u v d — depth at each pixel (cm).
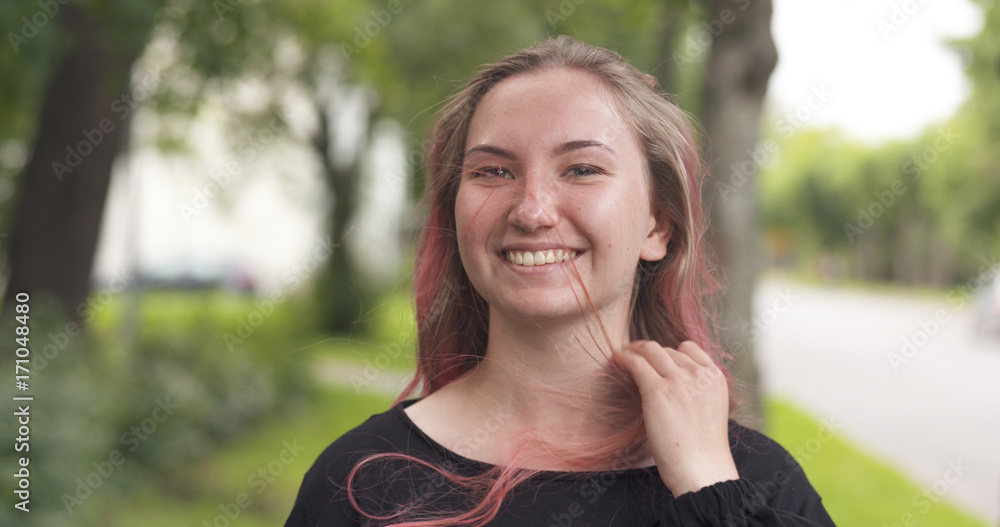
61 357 513
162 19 520
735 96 419
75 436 425
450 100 144
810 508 121
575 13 686
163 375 654
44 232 654
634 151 126
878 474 615
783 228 5606
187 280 1753
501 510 115
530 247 118
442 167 142
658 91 139
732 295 409
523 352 125
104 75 632
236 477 612
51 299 612
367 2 998
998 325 1616
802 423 806
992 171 2473
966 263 3766
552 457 120
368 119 1510
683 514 108
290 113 1405
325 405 919
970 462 698
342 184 1494
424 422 127
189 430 633
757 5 415
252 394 768
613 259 120
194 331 867
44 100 650
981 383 1134
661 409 115
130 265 889
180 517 509
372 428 127
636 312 144
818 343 1631
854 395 1021
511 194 119
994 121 2278
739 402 152
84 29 601
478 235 121
